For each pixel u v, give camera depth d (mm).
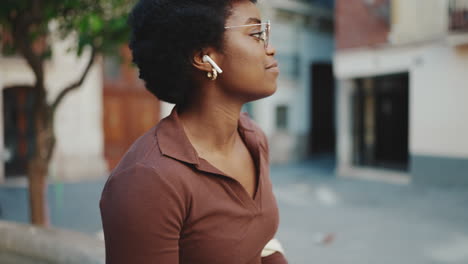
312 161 15203
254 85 796
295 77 15141
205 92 815
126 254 691
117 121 11562
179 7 748
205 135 833
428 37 9812
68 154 10516
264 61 804
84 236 1562
